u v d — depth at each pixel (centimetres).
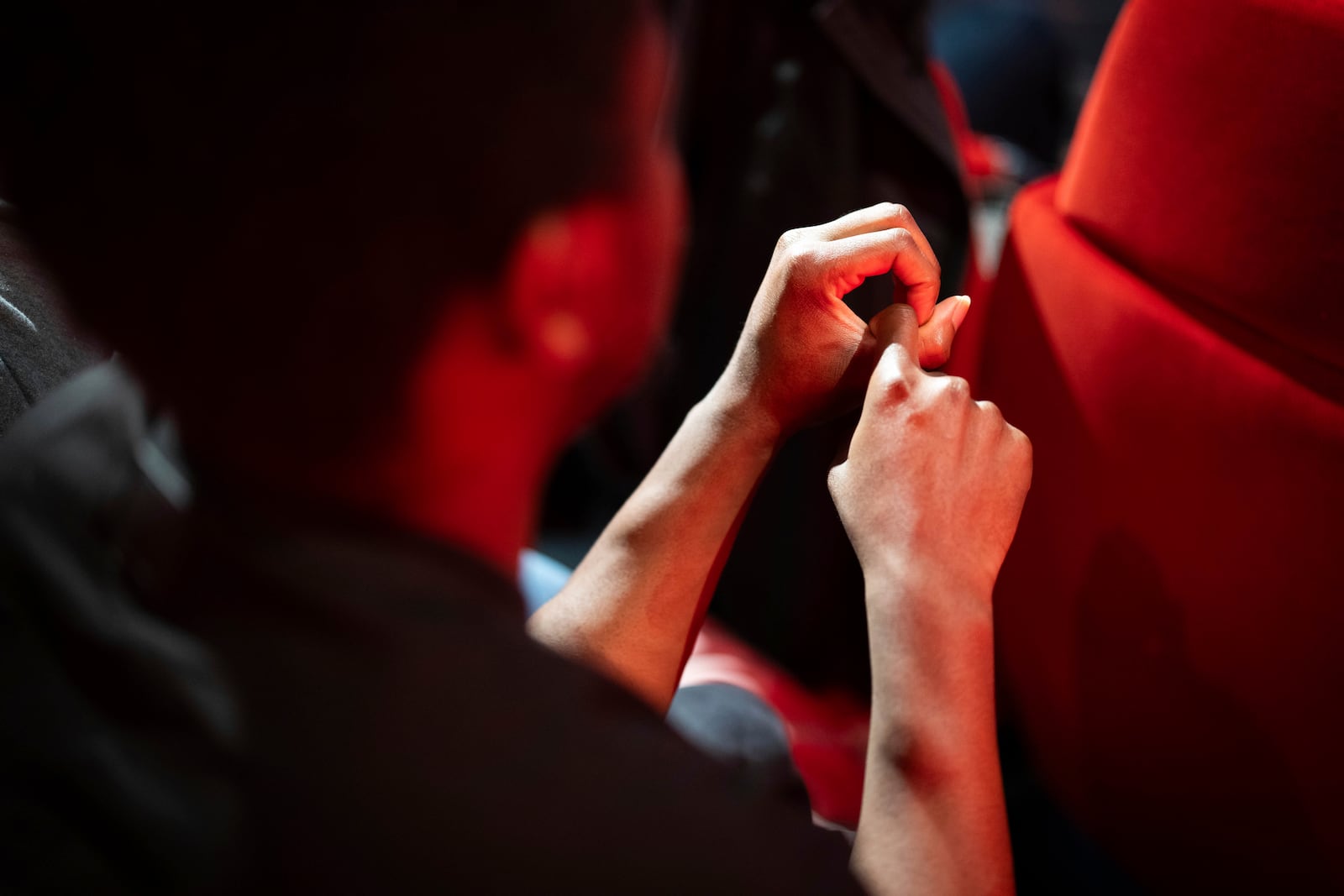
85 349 156
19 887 120
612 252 119
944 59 399
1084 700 174
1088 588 170
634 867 117
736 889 118
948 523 137
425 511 121
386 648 117
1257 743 161
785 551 225
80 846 120
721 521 148
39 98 115
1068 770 181
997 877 129
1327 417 152
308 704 117
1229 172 155
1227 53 154
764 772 162
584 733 118
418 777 117
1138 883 186
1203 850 169
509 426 121
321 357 117
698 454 148
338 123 114
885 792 131
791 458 220
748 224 211
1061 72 405
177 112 114
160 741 119
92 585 122
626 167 118
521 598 121
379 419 118
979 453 139
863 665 243
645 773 118
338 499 119
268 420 118
